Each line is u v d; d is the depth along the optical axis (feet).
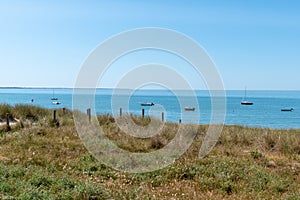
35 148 37.09
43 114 74.79
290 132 59.11
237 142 48.70
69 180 23.97
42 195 20.17
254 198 23.24
